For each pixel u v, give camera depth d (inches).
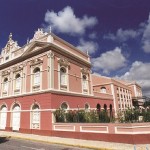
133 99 1780.3
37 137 630.5
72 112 655.8
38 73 770.2
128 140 469.1
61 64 779.4
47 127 661.3
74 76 857.5
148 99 1563.7
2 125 885.2
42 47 755.4
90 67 1027.3
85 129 561.9
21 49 892.6
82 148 457.7
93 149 442.6
